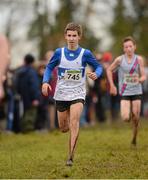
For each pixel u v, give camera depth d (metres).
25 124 33.50
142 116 42.78
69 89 18.77
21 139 29.00
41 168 18.92
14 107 33.81
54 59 18.98
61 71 18.88
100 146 25.03
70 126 18.52
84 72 18.92
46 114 34.81
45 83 18.61
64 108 19.00
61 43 74.06
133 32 83.12
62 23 76.75
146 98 42.97
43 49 74.00
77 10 79.56
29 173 17.89
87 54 18.86
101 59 36.28
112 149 23.77
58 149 24.55
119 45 80.25
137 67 23.77
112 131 33.28
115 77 35.31
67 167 18.44
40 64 34.53
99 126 37.09
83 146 25.12
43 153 22.94
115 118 39.31
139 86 23.75
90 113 38.50
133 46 23.84
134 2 83.81
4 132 33.44
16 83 33.41
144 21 83.50
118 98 38.62
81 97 18.72
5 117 34.84
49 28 75.56
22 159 21.20
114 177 16.98
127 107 23.62
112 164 19.48
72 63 18.80
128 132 32.22
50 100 34.59
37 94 33.34
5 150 24.28
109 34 82.75
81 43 77.69
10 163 20.14
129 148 23.88
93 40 80.19
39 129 34.59
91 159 20.69
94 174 17.58
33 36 75.12
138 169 18.38
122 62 23.83
